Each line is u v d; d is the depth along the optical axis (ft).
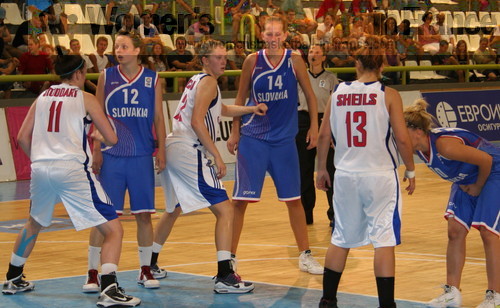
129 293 28.12
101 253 26.30
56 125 26.16
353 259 34.06
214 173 28.43
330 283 24.39
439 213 46.96
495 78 96.68
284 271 31.91
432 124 25.49
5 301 26.89
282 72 32.07
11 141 62.03
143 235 29.04
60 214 46.93
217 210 28.45
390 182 23.59
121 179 28.40
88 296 27.61
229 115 30.81
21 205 50.55
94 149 28.30
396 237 23.40
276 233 40.81
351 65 76.89
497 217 25.45
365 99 23.73
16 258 27.86
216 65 28.48
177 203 29.55
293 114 32.45
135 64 28.35
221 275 28.12
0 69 63.72
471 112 88.17
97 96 28.53
